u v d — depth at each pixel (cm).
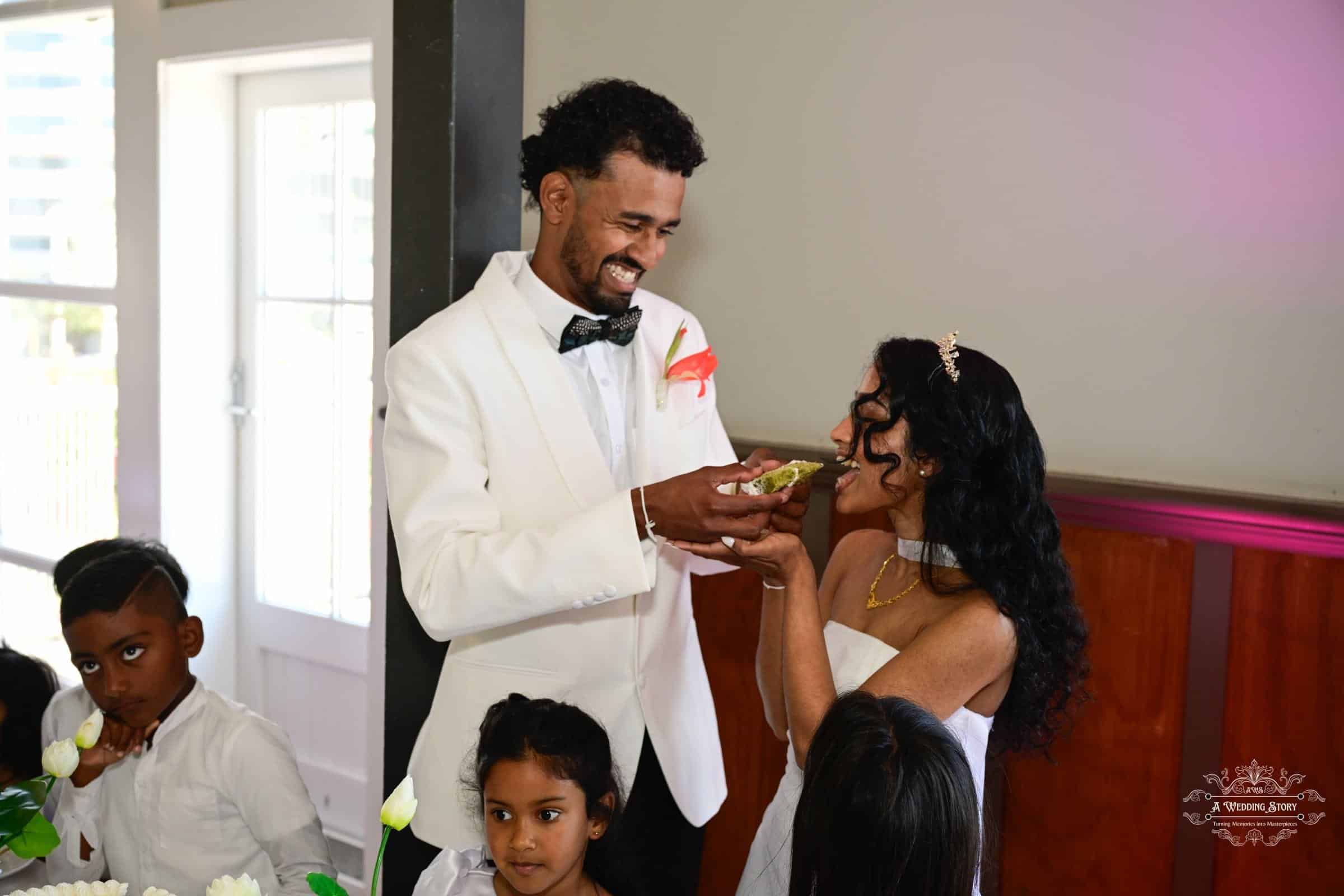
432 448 155
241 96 328
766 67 251
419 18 185
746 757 251
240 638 351
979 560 149
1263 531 189
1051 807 217
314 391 324
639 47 269
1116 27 212
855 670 156
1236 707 197
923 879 112
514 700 146
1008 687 155
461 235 189
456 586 148
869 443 152
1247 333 204
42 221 362
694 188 264
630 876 171
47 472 376
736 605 249
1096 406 220
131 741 170
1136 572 204
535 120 288
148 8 316
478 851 156
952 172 231
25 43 357
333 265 315
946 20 229
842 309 247
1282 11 197
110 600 169
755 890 160
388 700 206
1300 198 198
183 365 330
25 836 122
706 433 184
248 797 175
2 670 213
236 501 346
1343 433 197
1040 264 223
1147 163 211
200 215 328
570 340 163
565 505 159
